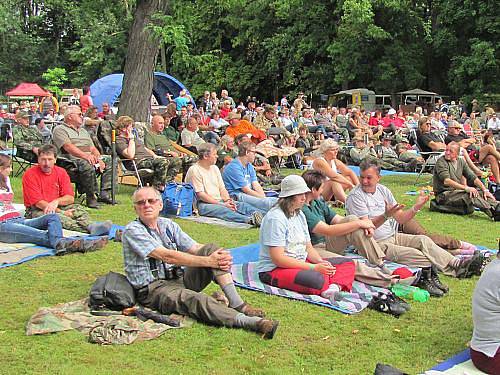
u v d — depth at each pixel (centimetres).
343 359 457
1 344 466
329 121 2227
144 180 1041
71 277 625
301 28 3712
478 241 826
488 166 1271
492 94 3275
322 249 650
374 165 682
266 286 591
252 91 4200
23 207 919
